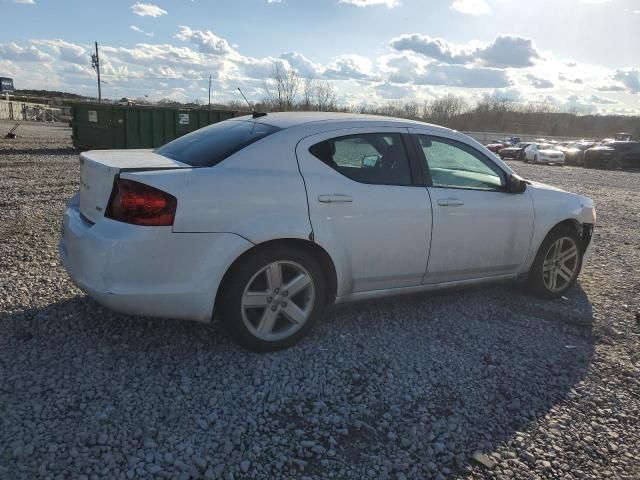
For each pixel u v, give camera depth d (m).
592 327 4.48
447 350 3.88
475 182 4.48
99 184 3.37
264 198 3.43
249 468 2.54
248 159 3.51
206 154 3.62
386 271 3.99
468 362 3.72
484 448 2.81
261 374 3.36
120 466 2.47
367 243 3.85
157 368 3.35
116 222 3.21
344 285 3.84
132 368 3.33
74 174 12.95
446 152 4.37
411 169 4.12
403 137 4.16
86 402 2.94
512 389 3.40
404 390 3.30
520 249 4.73
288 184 3.54
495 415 3.11
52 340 3.62
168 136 19.97
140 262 3.15
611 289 5.52
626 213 11.58
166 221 3.16
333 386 3.29
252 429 2.82
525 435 2.94
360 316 4.39
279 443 2.73
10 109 54.03
